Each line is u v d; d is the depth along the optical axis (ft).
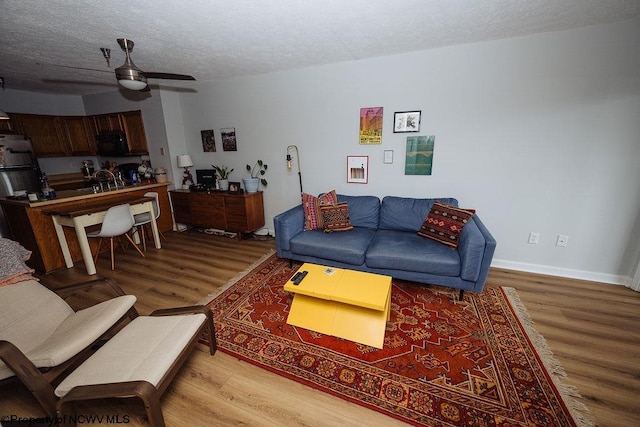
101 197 11.50
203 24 6.63
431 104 9.35
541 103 8.20
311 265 7.77
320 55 9.32
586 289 8.25
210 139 13.89
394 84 9.65
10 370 4.45
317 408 4.80
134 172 13.67
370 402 4.85
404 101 9.66
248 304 7.91
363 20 6.64
